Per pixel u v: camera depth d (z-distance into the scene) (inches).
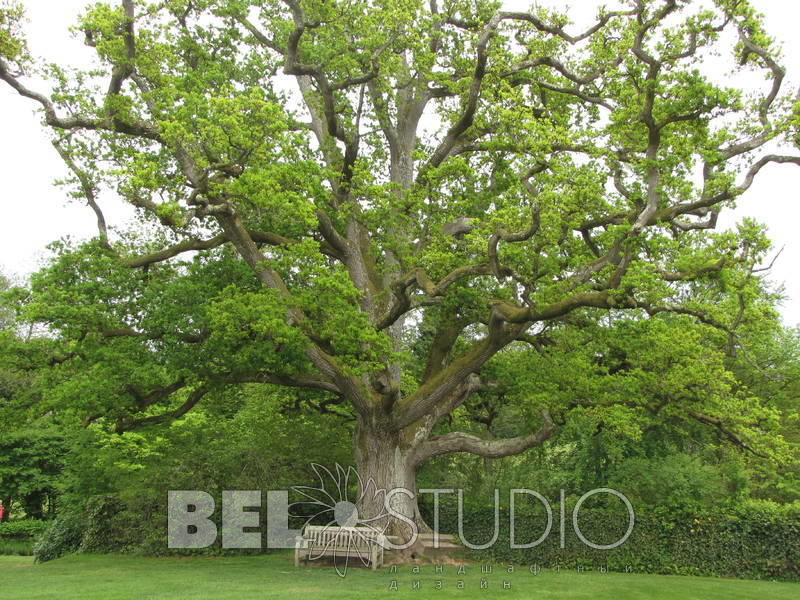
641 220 521.7
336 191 745.6
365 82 737.0
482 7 797.9
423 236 652.7
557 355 732.0
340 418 916.0
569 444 1055.0
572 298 563.8
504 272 568.7
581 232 671.8
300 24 667.4
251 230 722.8
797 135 525.7
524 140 603.5
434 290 604.7
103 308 640.4
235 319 595.8
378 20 697.0
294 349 668.7
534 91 776.9
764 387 992.2
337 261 832.9
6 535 1321.4
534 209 514.0
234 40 784.3
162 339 667.4
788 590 573.6
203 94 655.1
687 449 1008.2
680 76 531.8
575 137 589.3
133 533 811.4
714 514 676.1
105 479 929.5
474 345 741.9
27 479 1357.0
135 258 709.3
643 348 708.7
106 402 624.4
